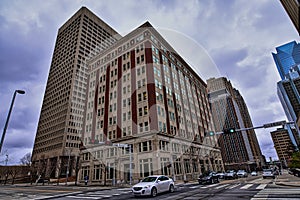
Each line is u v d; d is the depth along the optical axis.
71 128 64.62
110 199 10.94
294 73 155.88
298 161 32.44
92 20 82.25
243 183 17.56
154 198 10.30
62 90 72.81
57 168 56.97
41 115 81.25
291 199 7.67
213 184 18.05
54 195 14.59
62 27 94.31
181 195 10.79
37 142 76.06
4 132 11.40
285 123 14.48
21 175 57.06
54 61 87.62
